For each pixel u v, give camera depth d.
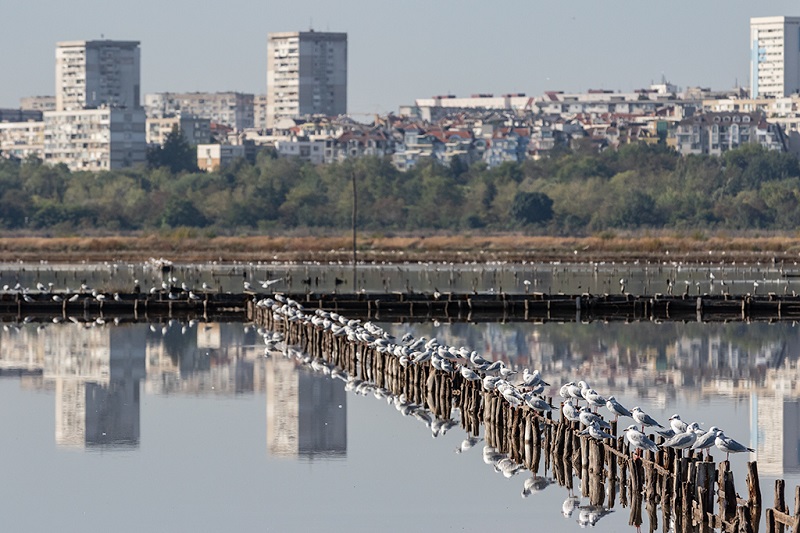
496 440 142.50
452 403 162.50
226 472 135.75
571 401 127.75
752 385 185.62
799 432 151.38
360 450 144.12
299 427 156.25
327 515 120.62
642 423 121.88
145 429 156.50
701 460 107.50
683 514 104.69
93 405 171.62
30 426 158.50
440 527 115.94
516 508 120.50
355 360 196.75
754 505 97.38
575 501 121.50
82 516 121.56
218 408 168.75
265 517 120.31
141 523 119.50
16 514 122.31
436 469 135.25
